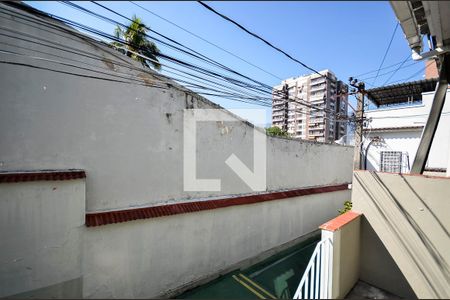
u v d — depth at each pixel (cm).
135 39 961
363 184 525
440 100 491
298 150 1046
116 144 556
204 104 721
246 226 796
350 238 471
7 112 441
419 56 452
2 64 439
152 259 581
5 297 408
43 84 475
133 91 583
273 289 668
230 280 702
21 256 423
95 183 527
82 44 516
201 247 676
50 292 447
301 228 1008
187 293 633
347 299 447
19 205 421
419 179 458
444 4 325
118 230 532
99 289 503
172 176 650
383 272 486
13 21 450
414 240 454
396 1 313
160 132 627
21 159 451
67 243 466
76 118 507
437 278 424
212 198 735
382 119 1377
